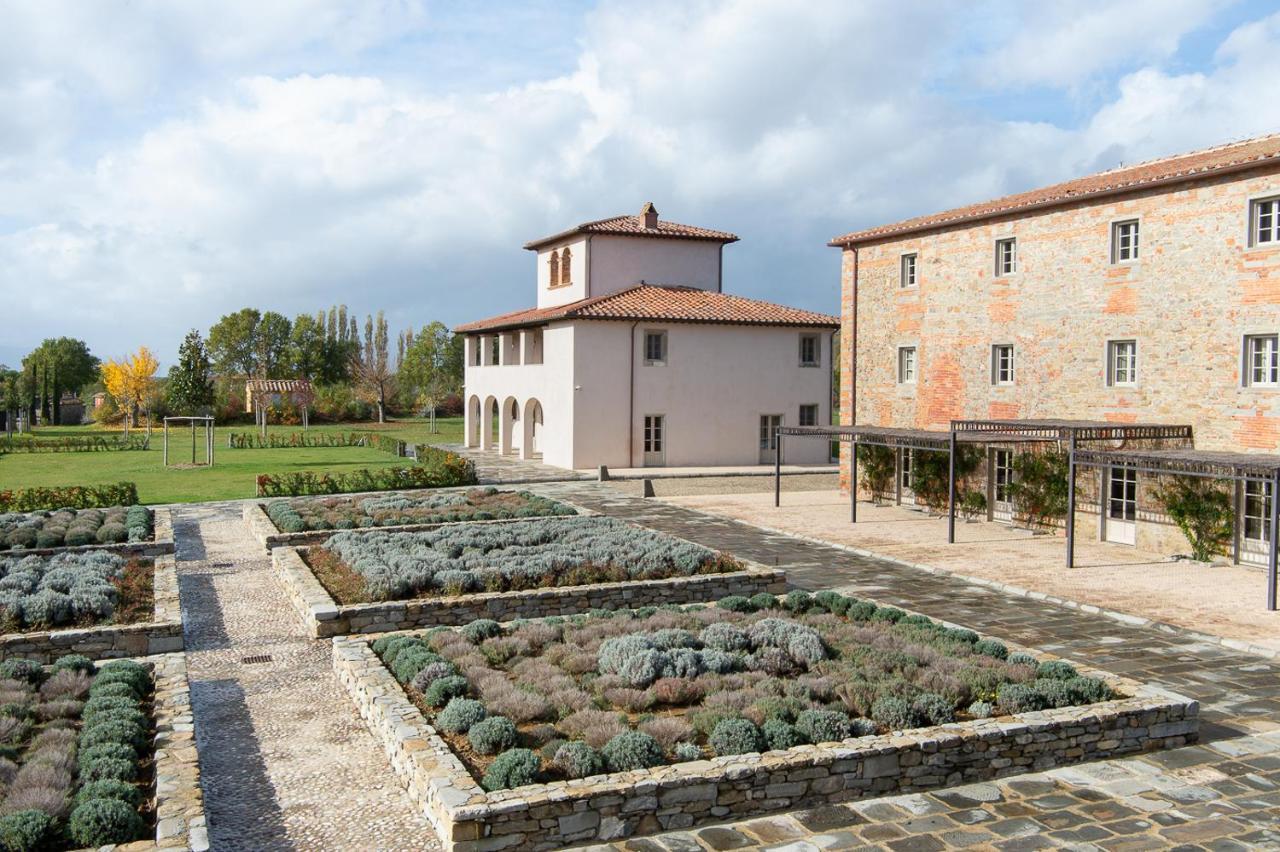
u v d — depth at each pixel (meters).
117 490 27.22
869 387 30.52
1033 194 26.67
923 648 12.62
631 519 26.84
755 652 12.61
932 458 27.88
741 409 42.16
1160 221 21.69
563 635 13.64
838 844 8.18
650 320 39.50
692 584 17.09
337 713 11.44
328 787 9.37
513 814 7.92
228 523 25.53
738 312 41.81
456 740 9.79
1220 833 8.40
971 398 26.77
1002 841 8.24
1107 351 22.97
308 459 47.38
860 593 17.91
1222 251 20.39
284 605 16.67
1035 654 12.97
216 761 10.00
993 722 9.91
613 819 8.25
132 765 8.77
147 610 15.04
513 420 49.59
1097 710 10.27
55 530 21.55
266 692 12.19
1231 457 17.64
